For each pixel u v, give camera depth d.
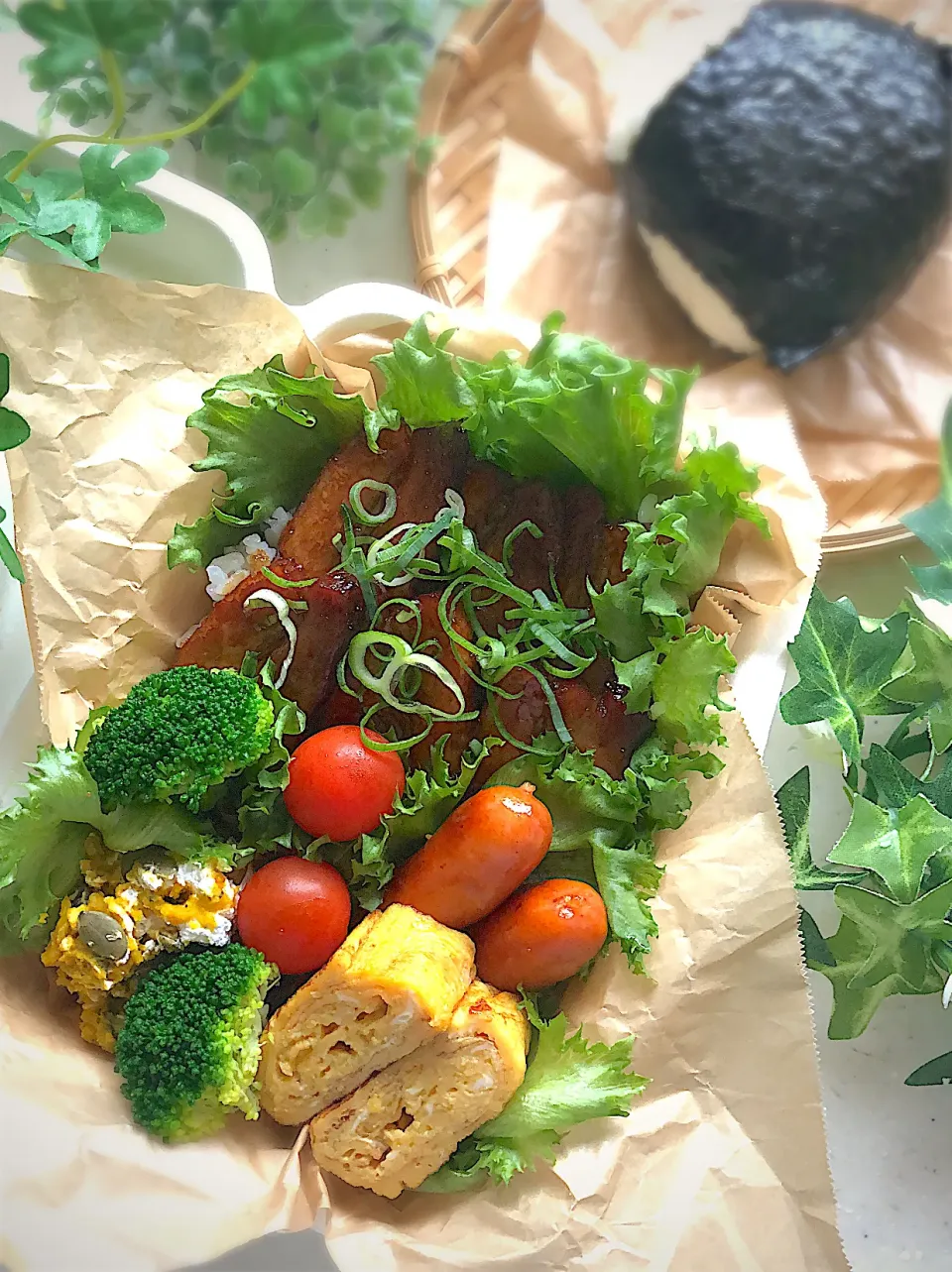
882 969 0.27
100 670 0.27
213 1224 0.22
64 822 0.24
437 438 0.27
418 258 0.35
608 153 0.36
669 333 0.36
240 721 0.24
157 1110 0.22
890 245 0.32
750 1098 0.23
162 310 0.27
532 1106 0.23
